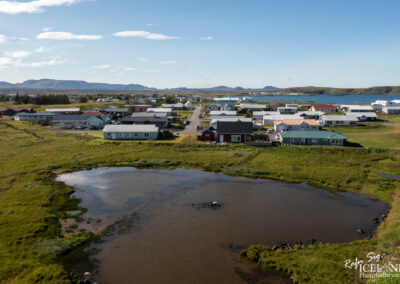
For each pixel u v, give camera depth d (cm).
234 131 7000
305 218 3128
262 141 6700
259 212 3278
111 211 3288
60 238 2642
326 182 4291
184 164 5325
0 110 12238
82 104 16988
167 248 2508
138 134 7388
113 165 5241
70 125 9312
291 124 8244
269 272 2169
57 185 4103
